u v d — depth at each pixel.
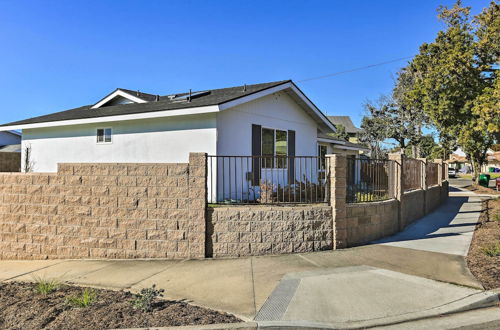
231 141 9.31
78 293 4.39
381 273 5.08
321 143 16.58
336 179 6.49
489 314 3.85
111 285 4.77
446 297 4.16
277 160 11.20
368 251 6.38
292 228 6.23
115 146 10.59
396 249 6.53
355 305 3.96
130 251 6.19
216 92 12.19
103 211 6.30
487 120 10.69
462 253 6.21
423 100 14.20
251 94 9.38
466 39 12.77
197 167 6.03
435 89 13.10
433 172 14.04
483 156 26.17
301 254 6.17
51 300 4.17
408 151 33.78
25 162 12.54
